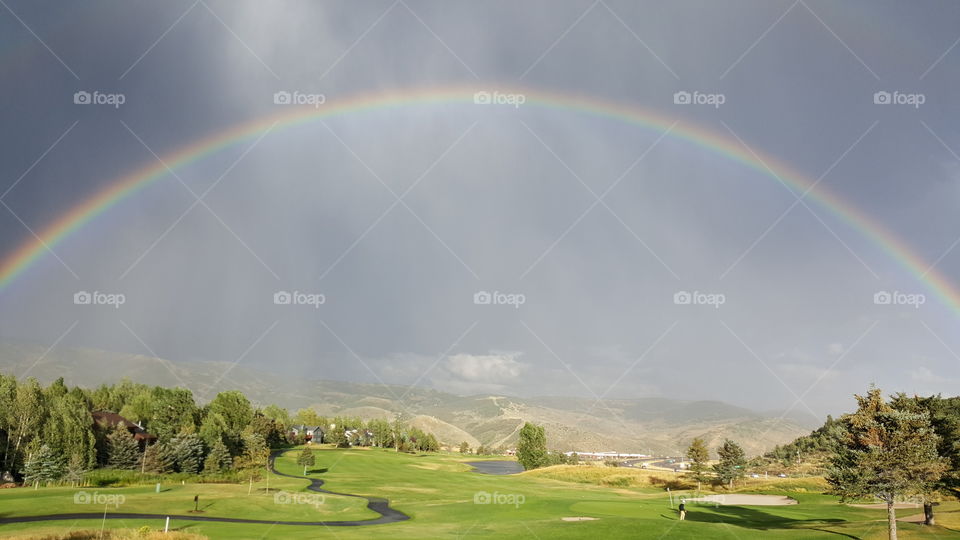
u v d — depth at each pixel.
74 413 98.44
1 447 86.50
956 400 60.56
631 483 125.81
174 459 100.62
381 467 145.25
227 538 45.44
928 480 43.34
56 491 71.31
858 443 46.69
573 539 45.12
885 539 44.50
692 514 63.81
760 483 114.75
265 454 122.25
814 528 50.69
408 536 47.44
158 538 43.47
